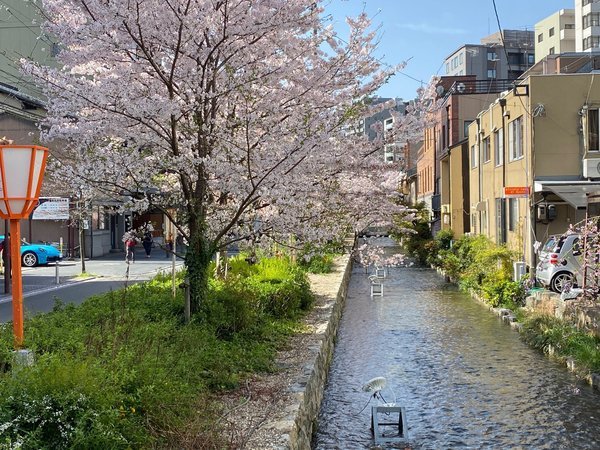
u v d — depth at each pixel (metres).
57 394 4.61
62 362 5.39
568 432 8.49
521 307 17.11
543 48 75.94
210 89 9.30
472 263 23.34
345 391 10.48
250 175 8.56
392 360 12.67
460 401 9.89
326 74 9.37
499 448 7.97
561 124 18.69
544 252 17.11
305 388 7.67
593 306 12.48
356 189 10.19
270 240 10.97
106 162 9.06
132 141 9.28
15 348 5.88
